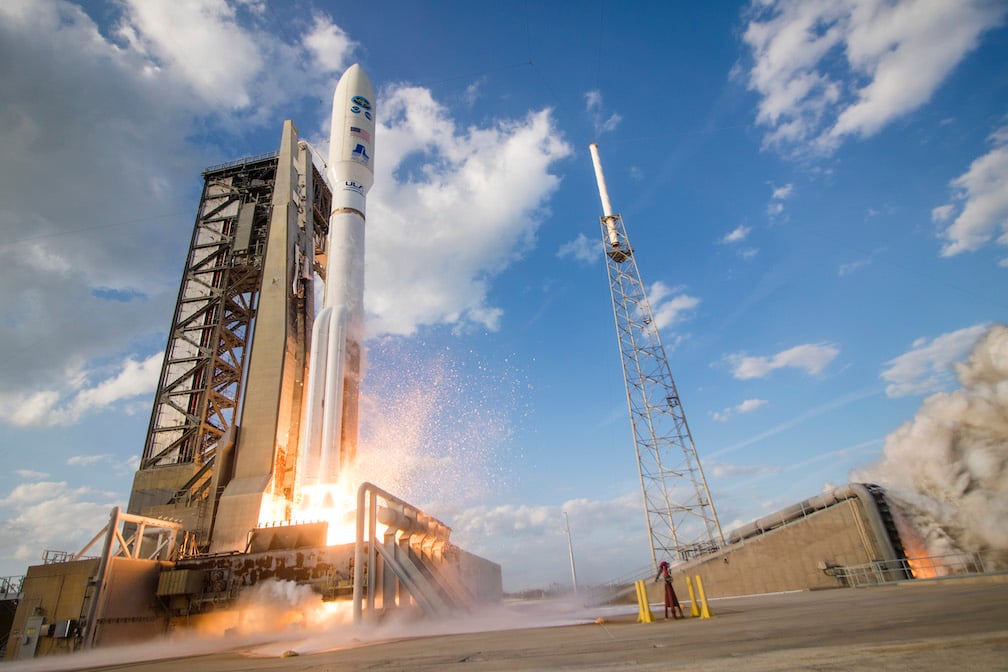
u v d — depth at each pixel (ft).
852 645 22.43
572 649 30.17
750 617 44.47
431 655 32.96
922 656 18.52
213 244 178.40
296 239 147.74
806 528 121.70
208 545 114.73
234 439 124.88
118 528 90.02
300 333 141.59
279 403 126.11
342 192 125.29
